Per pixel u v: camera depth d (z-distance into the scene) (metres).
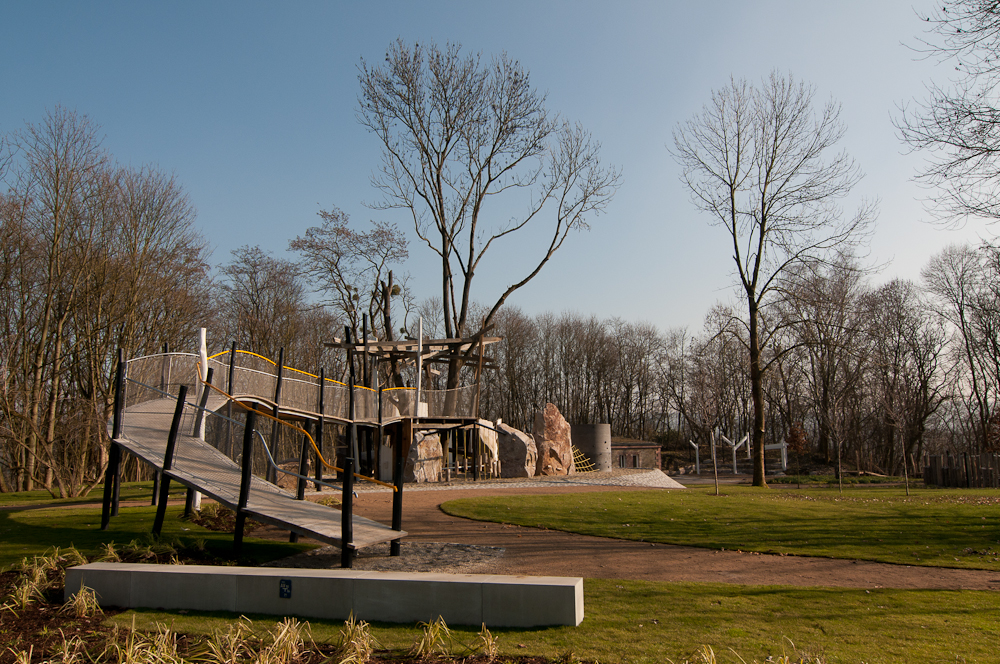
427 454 25.42
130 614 6.29
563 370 67.12
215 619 6.15
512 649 5.32
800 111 25.47
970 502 17.06
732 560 9.95
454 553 10.36
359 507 15.75
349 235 36.66
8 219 25.91
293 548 10.66
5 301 26.69
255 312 43.03
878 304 45.91
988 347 43.31
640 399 69.44
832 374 44.38
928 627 6.20
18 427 24.22
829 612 6.77
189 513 13.13
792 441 53.25
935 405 46.00
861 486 30.09
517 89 30.97
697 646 5.47
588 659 5.10
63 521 12.15
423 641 5.25
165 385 12.79
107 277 27.69
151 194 29.09
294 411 17.16
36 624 5.93
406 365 33.62
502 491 20.00
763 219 26.36
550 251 30.83
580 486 22.83
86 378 29.45
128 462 33.66
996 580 8.55
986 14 10.69
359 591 6.26
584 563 9.70
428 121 31.48
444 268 32.12
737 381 57.16
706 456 62.41
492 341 27.16
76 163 26.64
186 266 31.02
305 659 5.14
